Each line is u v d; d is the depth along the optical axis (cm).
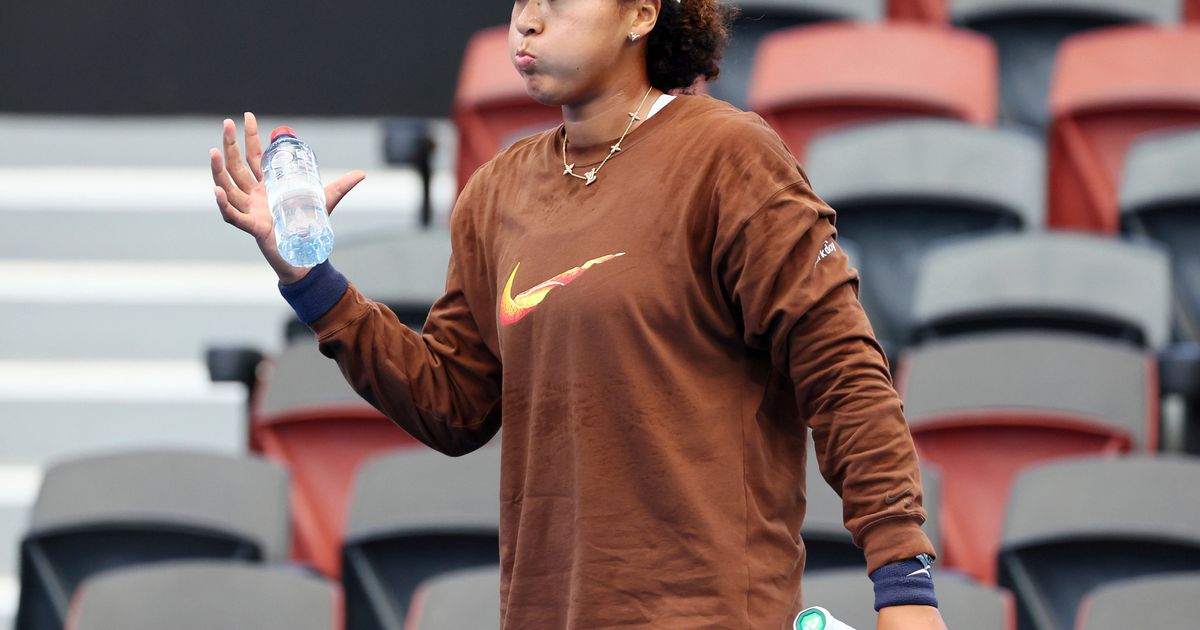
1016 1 1908
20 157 2041
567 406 552
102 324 1845
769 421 562
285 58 2058
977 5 1928
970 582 1023
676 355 549
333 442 1403
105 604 1127
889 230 1602
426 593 1076
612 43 571
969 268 1486
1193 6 2036
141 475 1257
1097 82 1744
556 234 564
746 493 545
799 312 535
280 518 1252
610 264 550
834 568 1140
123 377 1838
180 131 2044
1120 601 1021
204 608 1123
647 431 541
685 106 573
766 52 1805
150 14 2061
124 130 2042
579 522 543
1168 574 1148
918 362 1343
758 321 543
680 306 546
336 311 601
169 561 1253
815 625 515
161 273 1936
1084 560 1159
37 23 2055
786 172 551
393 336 610
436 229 1559
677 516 538
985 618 1002
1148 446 1298
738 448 548
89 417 1750
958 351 1338
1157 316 1456
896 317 1588
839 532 1128
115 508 1246
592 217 561
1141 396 1309
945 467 1323
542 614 555
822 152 1628
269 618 1118
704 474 542
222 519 1245
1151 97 1720
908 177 1595
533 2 575
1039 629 1158
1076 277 1467
